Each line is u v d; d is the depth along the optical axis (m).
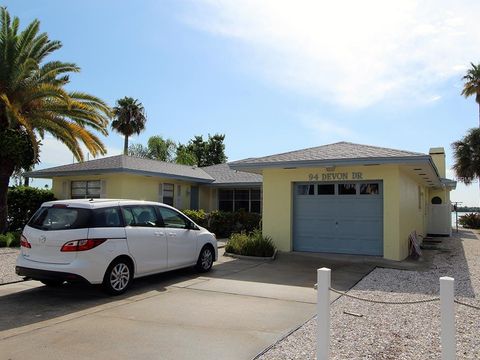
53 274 7.25
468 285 9.04
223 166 27.05
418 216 17.66
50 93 15.94
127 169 18.38
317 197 13.91
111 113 18.62
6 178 16.53
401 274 10.26
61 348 5.05
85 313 6.60
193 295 7.88
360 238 13.20
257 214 20.45
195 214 19.88
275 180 14.39
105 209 7.90
